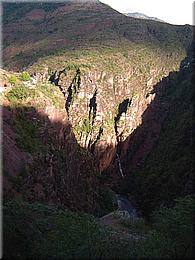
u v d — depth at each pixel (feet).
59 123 196.34
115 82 439.63
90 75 407.03
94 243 65.98
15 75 199.82
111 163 393.09
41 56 474.49
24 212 69.15
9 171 117.08
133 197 294.46
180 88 427.33
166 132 361.71
